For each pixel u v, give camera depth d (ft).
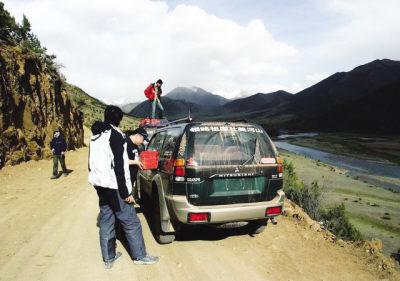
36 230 20.18
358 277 14.90
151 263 15.43
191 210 15.12
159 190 17.04
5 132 46.26
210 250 17.29
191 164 15.37
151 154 17.49
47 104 67.92
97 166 13.99
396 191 119.75
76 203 27.37
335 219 35.60
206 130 16.28
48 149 59.88
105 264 14.97
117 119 14.39
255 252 17.17
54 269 14.87
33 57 63.16
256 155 16.63
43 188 33.58
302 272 15.15
